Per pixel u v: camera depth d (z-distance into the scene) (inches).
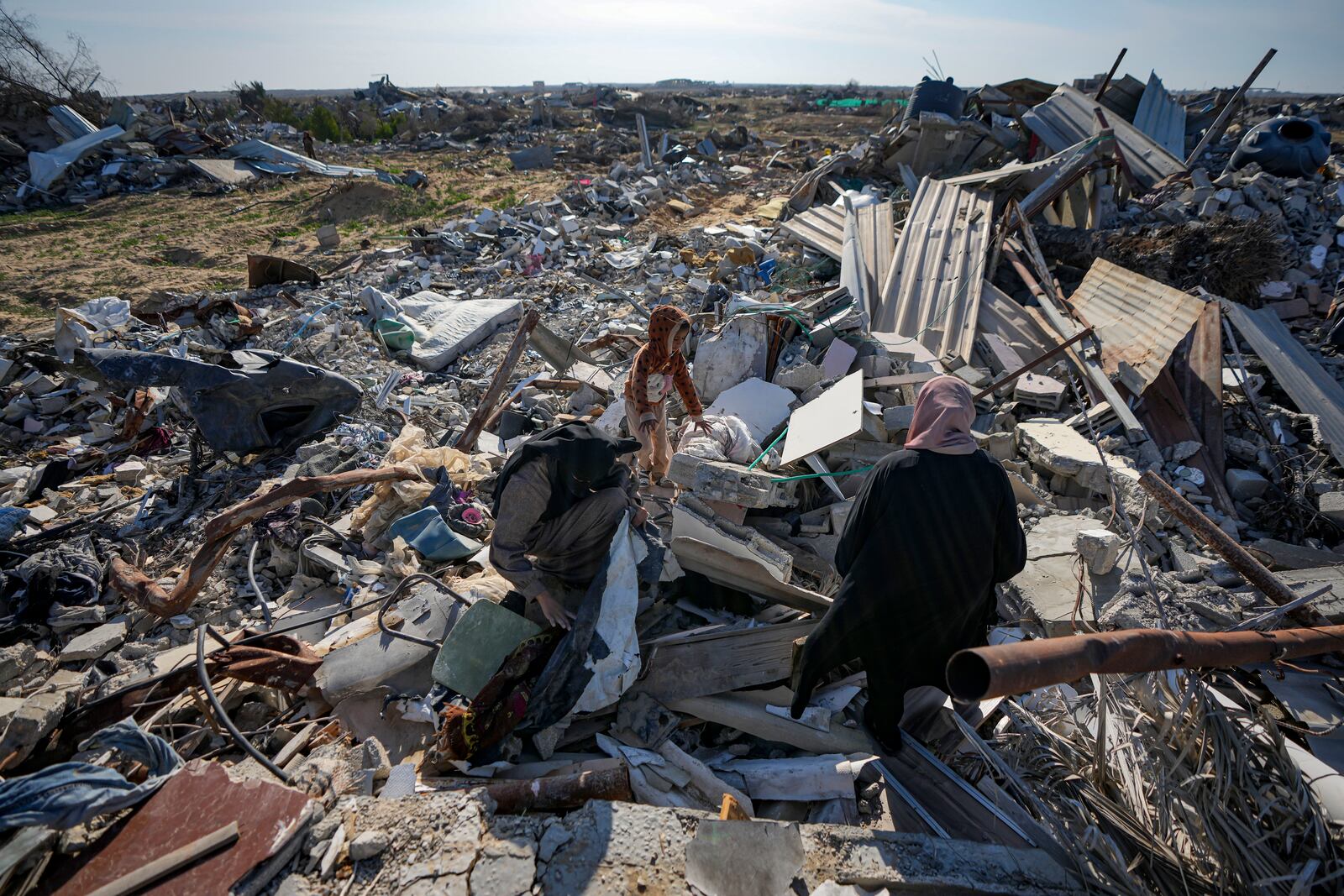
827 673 115.1
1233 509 195.8
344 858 87.4
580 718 121.3
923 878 86.9
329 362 330.3
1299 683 127.0
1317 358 274.1
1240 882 88.0
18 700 133.1
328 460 222.7
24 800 84.0
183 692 128.7
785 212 588.1
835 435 183.0
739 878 85.4
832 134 1716.3
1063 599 152.3
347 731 122.3
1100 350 249.4
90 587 171.8
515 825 91.4
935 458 104.0
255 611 164.4
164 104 1413.6
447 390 306.0
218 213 814.5
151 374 217.3
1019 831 98.9
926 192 377.7
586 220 661.3
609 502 129.8
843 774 110.0
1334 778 100.2
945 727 118.0
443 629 135.4
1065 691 127.5
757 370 247.0
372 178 907.4
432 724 120.0
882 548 103.9
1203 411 224.4
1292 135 458.9
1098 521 175.0
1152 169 463.2
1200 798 97.6
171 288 535.5
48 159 893.2
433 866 86.3
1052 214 432.1
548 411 259.0
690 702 123.3
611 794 101.0
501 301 398.9
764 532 172.6
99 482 234.2
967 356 258.5
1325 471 205.3
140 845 86.7
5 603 167.6
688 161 966.4
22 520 205.9
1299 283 323.9
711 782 109.8
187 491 221.6
